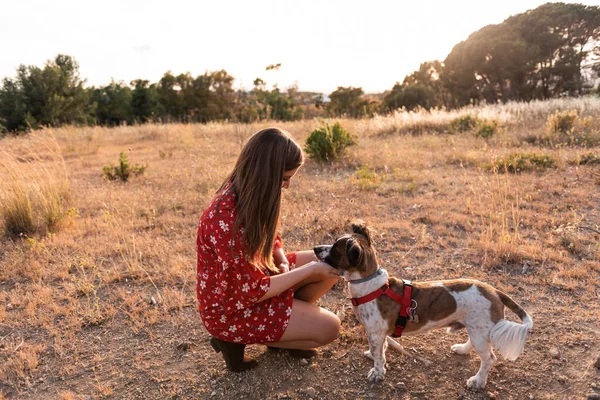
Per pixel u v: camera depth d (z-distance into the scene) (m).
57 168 8.50
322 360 3.58
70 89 34.03
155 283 4.96
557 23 35.12
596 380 3.15
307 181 8.70
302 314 3.27
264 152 2.88
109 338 4.03
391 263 5.11
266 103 30.47
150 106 41.72
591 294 4.22
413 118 15.59
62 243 6.05
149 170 10.56
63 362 3.74
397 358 3.57
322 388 3.28
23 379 3.55
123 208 7.50
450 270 4.88
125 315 4.37
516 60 34.97
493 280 4.60
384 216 6.57
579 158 8.59
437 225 6.07
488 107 16.38
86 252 5.79
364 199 7.33
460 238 5.66
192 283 4.92
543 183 7.46
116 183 9.46
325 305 4.36
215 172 9.49
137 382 3.46
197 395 3.28
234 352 3.37
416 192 7.67
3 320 4.36
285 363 3.55
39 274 5.25
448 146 11.52
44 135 8.80
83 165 11.73
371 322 3.20
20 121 31.45
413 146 11.95
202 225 3.01
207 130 17.25
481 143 11.38
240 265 2.94
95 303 4.50
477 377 3.18
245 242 2.93
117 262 5.56
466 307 3.10
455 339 3.79
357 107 38.12
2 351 3.91
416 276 4.80
